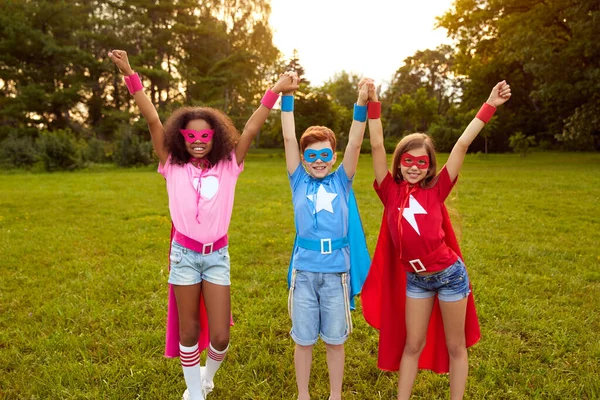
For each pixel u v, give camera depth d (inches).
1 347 146.9
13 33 1284.4
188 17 1432.1
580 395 119.4
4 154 977.5
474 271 215.0
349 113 1752.0
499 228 311.3
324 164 113.7
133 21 1403.8
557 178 619.5
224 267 111.9
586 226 316.2
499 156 1285.7
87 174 848.3
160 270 217.3
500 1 1023.0
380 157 113.9
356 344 149.0
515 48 958.4
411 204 108.7
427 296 111.1
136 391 123.2
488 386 124.0
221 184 112.3
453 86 2596.0
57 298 183.0
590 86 867.4
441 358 119.8
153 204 432.1
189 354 112.0
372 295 119.8
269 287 198.1
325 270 109.9
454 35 1186.6
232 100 1529.3
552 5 906.1
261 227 319.6
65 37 1441.9
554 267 222.2
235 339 150.6
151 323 162.2
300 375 113.8
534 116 1573.6
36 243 275.0
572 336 148.7
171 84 1411.2
